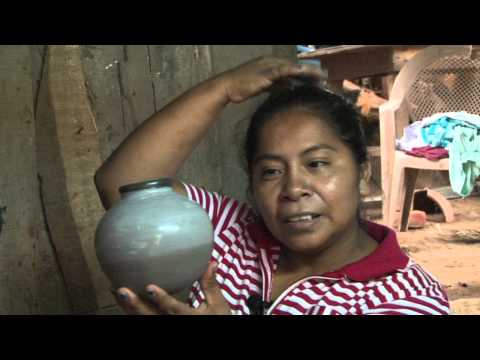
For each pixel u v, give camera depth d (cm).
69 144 248
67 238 246
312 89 152
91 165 254
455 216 542
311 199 139
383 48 566
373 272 140
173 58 286
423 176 640
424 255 430
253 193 153
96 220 255
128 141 164
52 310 241
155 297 117
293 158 140
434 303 134
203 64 296
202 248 125
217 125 297
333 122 144
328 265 149
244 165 177
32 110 235
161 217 121
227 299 153
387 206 495
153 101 280
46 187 241
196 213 127
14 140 228
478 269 393
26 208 232
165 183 130
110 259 123
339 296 137
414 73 505
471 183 463
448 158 459
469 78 512
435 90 519
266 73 161
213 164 297
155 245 119
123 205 126
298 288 142
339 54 590
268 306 145
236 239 163
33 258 234
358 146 151
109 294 259
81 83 252
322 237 141
